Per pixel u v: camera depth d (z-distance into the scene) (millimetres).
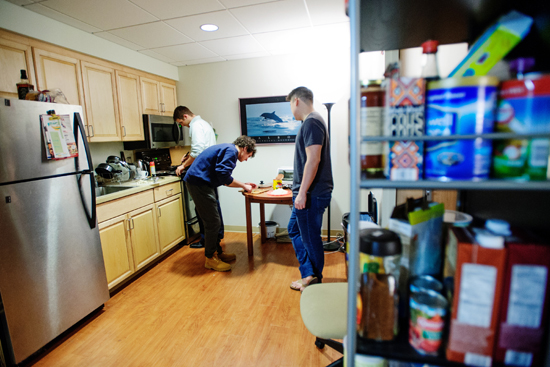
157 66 3264
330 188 1921
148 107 3170
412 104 571
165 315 1961
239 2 2025
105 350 1646
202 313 1972
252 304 2062
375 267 635
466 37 814
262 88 3367
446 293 611
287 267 2631
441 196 988
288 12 2201
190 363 1536
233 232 3703
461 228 621
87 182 1895
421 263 662
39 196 1614
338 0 2027
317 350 1609
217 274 2537
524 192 670
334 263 2660
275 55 3262
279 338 1708
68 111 1775
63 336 1771
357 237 562
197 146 2898
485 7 636
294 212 2133
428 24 714
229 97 3494
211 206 2494
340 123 3168
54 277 1696
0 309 1452
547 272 516
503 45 627
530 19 599
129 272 2400
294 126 3318
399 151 583
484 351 554
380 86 580
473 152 535
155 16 2189
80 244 1858
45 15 2080
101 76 2596
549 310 522
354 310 580
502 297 537
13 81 1924
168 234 2943
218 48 2973
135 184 2646
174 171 3359
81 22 2223
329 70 2662
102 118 2607
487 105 530
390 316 619
